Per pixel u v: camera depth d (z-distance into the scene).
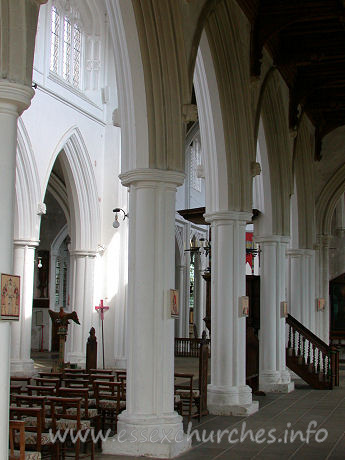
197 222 18.86
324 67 18.34
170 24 10.44
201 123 13.73
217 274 13.69
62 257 33.12
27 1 7.29
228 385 13.31
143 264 10.15
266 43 15.44
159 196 10.28
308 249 21.78
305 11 14.32
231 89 13.71
